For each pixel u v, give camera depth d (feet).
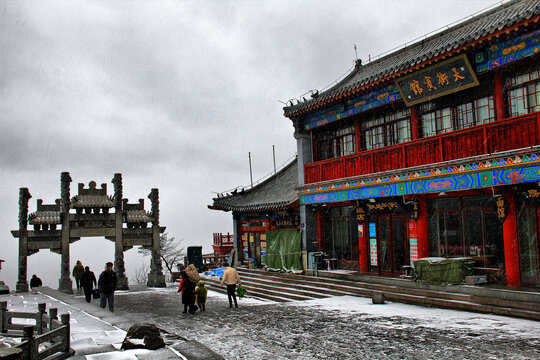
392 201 60.64
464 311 43.57
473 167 46.09
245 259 93.56
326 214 73.82
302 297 61.41
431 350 28.45
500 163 43.60
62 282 77.05
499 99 46.57
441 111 53.83
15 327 34.63
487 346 28.99
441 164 49.11
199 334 35.70
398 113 59.88
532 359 25.89
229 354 28.78
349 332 34.58
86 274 61.52
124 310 56.75
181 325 40.78
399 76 54.34
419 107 56.49
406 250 59.16
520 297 40.96
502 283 47.11
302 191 72.90
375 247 63.72
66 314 26.96
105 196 83.97
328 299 55.16
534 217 44.21
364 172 61.00
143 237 86.17
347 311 45.21
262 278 78.13
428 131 55.26
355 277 61.87
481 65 46.78
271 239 81.30
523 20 40.55
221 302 62.08
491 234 49.06
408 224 58.85
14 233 75.66
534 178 40.83
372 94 61.00
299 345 30.81
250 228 92.43
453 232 53.21
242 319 42.75
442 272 48.91
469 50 46.32
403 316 41.32
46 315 33.22
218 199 95.81
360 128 65.82
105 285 51.39
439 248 54.75
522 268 44.96
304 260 72.74
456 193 52.19
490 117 48.37
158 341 28.73
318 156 74.28
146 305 61.21
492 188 45.37
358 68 79.15
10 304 53.83
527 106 44.47
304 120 74.54
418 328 35.37
